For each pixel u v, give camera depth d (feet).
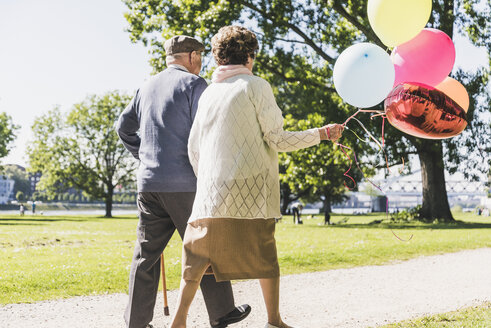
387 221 90.84
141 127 11.14
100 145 192.34
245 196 8.66
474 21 71.20
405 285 20.47
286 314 14.85
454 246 37.45
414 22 11.41
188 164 10.57
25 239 50.26
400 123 11.51
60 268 25.20
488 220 109.19
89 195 195.00
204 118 9.18
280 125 9.16
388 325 12.92
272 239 9.07
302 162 82.33
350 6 66.23
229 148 8.76
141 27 74.38
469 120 82.28
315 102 78.79
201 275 8.82
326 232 61.52
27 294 18.19
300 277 22.74
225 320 10.71
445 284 20.66
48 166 190.80
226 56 9.49
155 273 10.93
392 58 12.23
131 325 10.61
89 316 14.67
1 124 175.01
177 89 10.77
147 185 10.55
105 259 30.76
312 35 75.10
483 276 22.90
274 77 80.23
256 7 71.72
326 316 14.52
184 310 8.75
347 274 23.72
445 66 11.77
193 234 8.87
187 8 69.77
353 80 10.60
